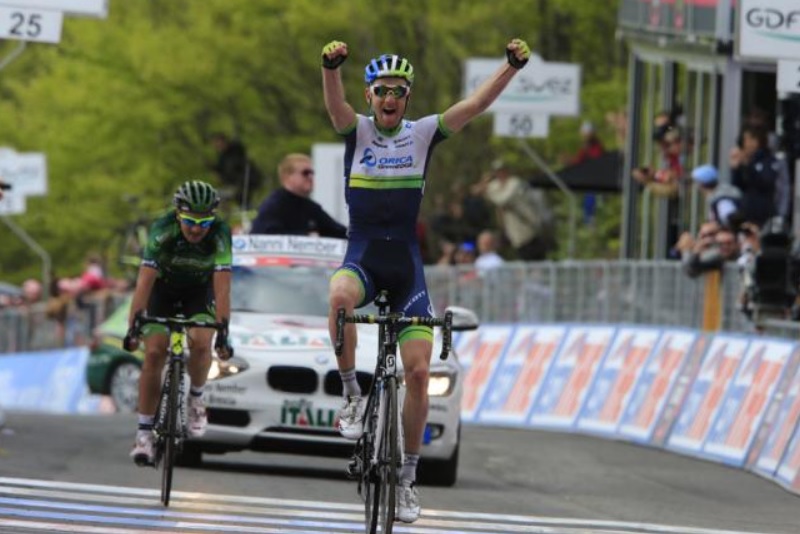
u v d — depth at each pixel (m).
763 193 48.34
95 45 94.88
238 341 35.41
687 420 45.91
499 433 51.03
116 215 100.38
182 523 27.23
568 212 83.69
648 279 51.25
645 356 49.69
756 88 52.78
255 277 38.16
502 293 59.88
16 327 83.88
